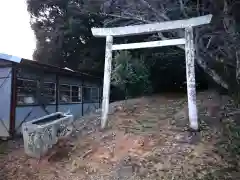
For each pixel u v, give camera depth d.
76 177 4.79
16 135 8.98
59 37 17.25
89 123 7.94
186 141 5.41
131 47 6.98
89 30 15.81
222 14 7.28
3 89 9.08
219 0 7.27
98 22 14.84
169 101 9.46
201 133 5.62
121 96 15.53
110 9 8.82
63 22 17.02
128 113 8.12
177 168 4.46
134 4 8.09
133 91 11.41
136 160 4.96
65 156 5.81
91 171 4.91
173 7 7.99
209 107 7.14
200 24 6.23
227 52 7.73
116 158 5.23
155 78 14.03
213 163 4.42
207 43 8.59
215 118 6.25
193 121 5.91
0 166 5.89
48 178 4.90
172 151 5.08
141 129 6.51
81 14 14.45
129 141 5.88
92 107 15.45
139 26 6.91
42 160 5.93
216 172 4.14
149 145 5.52
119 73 10.58
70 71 12.12
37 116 10.23
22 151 6.96
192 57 6.24
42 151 6.21
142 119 7.32
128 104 9.51
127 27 7.00
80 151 5.89
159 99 10.20
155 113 7.81
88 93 15.17
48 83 11.20
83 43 17.11
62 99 12.26
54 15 17.55
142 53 12.52
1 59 9.07
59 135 6.86
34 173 5.25
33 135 6.27
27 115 9.65
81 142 6.36
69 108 12.75
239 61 6.82
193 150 4.97
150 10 8.08
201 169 4.30
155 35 9.37
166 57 12.33
